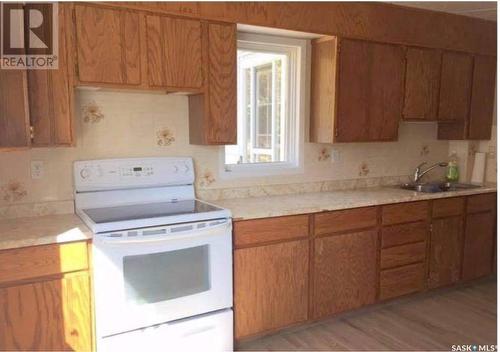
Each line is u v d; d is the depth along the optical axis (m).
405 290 3.24
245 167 3.16
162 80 2.45
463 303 3.31
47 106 2.20
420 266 3.30
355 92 3.13
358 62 3.11
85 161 2.56
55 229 2.15
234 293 2.54
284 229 2.66
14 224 2.26
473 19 3.62
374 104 3.22
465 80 3.67
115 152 2.67
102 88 2.39
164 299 2.29
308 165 3.38
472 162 4.04
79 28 2.22
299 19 2.85
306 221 2.74
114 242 2.11
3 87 2.08
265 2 2.72
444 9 3.34
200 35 2.54
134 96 2.70
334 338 2.76
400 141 3.82
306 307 2.81
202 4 2.52
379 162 3.73
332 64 3.05
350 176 3.59
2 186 2.39
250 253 2.56
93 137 2.60
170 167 2.79
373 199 3.04
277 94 3.41
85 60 2.25
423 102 3.46
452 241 3.46
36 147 2.20
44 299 2.03
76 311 2.10
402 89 3.34
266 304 2.65
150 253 2.21
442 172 4.09
